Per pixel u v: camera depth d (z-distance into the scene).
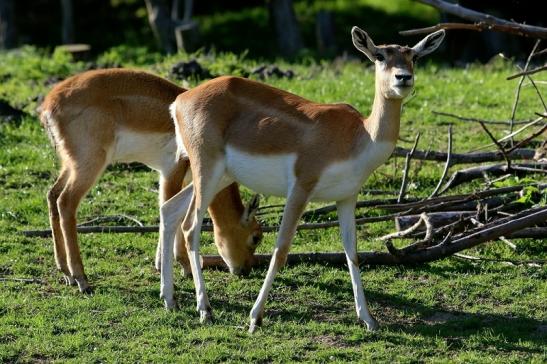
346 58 33.62
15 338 12.44
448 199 15.98
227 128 12.88
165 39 39.47
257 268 14.98
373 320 12.74
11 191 18.31
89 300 13.60
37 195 18.14
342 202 12.84
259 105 12.80
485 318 13.09
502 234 14.41
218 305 13.58
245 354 11.88
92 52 44.91
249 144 12.66
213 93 13.00
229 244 14.49
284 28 42.16
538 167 17.25
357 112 12.71
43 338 12.39
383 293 13.88
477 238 14.44
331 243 15.98
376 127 12.12
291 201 12.38
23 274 14.73
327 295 13.88
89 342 12.30
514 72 27.16
